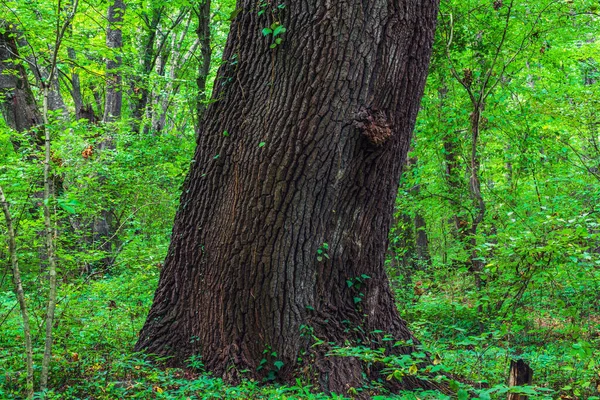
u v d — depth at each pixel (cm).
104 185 1115
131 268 876
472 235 914
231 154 517
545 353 619
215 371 491
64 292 588
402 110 508
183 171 909
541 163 1115
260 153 493
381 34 485
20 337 575
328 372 470
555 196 1052
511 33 1112
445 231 1299
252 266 490
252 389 446
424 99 1091
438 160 1110
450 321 781
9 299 789
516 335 683
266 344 485
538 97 1114
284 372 480
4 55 1043
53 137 909
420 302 890
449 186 1087
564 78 1284
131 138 1299
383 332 526
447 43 1023
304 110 482
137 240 905
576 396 471
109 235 1170
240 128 512
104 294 811
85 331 602
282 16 495
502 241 582
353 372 478
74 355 497
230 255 500
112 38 1573
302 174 485
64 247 735
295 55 488
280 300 486
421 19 506
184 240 544
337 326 495
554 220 520
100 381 442
